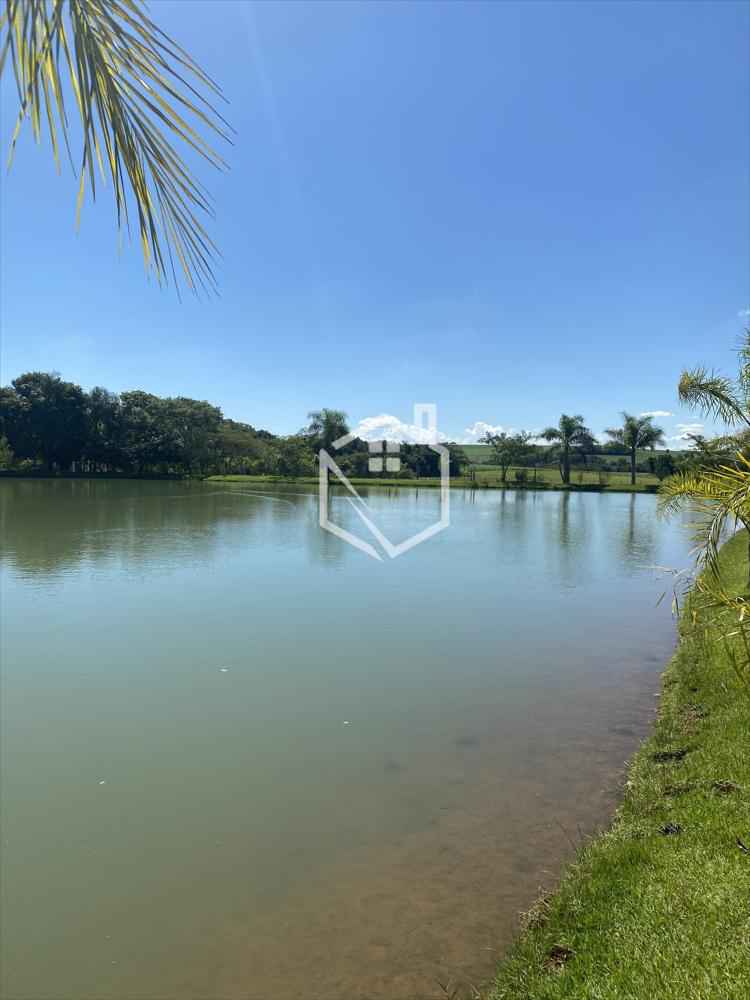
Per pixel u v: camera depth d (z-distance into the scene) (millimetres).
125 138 1491
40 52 1370
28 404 59688
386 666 7793
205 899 3498
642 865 3305
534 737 5719
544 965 2725
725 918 2701
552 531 24359
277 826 4262
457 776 4969
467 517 30109
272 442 74375
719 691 5953
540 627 9875
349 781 4898
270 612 10656
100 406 63688
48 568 14508
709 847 3326
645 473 75125
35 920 3348
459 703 6613
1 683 7141
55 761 5262
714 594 3791
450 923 3244
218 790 4773
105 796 4680
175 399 73000
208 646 8609
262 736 5773
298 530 23016
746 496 3439
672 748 5031
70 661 7934
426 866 3764
